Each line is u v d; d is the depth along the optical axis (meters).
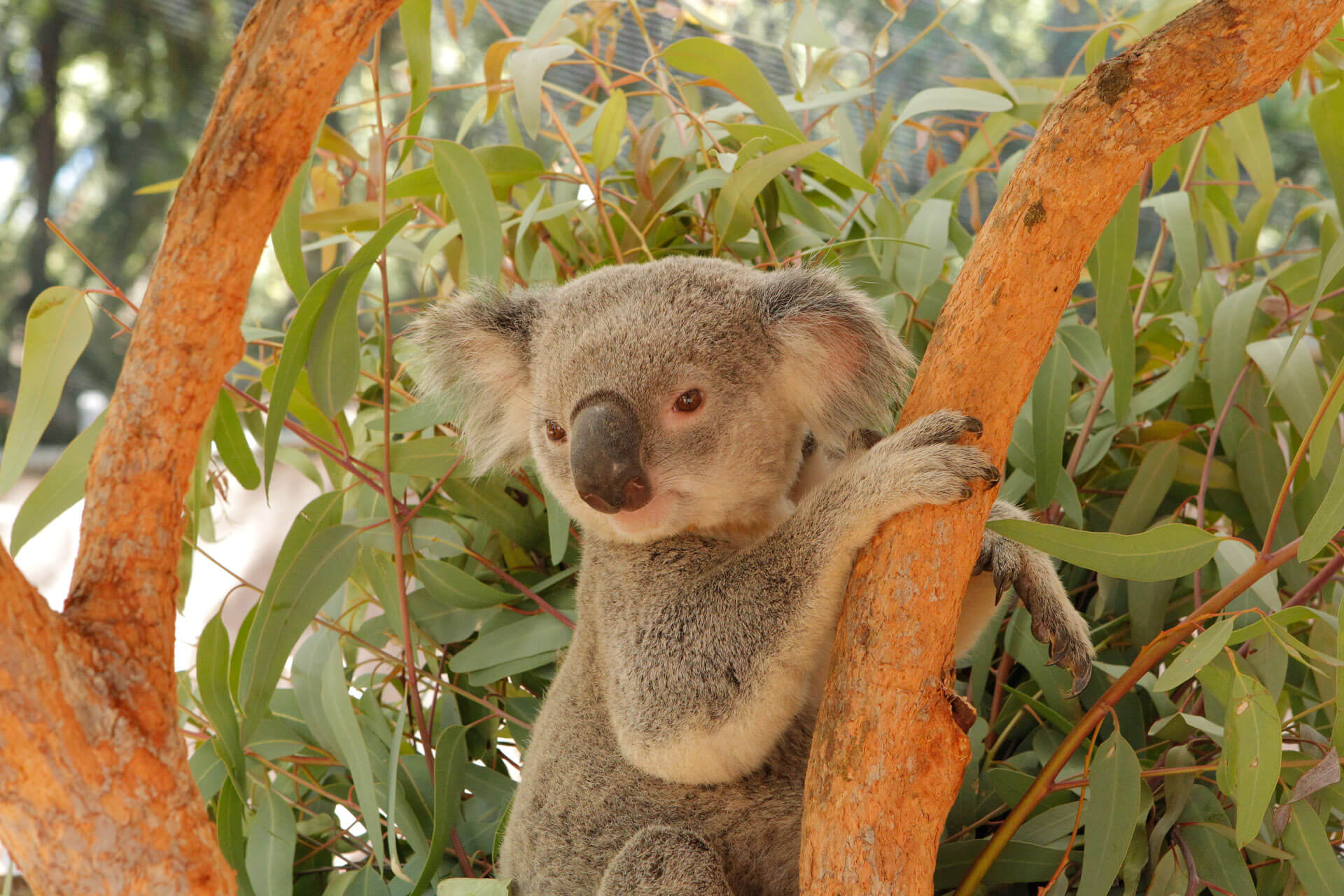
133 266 7.75
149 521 1.24
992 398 1.56
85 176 7.75
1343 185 2.37
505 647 2.51
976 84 2.97
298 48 1.26
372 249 2.05
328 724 2.47
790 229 2.84
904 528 1.54
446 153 2.24
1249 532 2.62
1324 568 2.13
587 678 2.18
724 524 2.05
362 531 2.32
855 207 2.98
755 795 2.01
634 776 2.08
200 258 1.27
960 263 3.01
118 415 1.26
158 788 1.15
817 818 1.50
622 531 1.95
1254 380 2.52
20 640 1.10
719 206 2.48
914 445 1.56
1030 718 2.42
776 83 4.42
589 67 3.68
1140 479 2.44
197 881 1.16
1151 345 2.86
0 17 7.12
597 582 2.18
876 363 2.07
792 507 2.21
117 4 7.04
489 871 2.52
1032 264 1.53
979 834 2.22
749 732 1.77
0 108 7.48
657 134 2.74
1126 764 1.82
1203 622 1.93
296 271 2.21
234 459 2.31
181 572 2.56
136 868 1.14
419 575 2.55
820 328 2.06
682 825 2.03
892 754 1.47
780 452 2.06
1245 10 1.42
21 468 2.02
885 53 3.73
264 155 1.28
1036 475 2.27
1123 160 1.49
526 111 2.22
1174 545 1.71
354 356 2.08
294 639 2.23
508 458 2.46
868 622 1.52
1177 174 3.00
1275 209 5.13
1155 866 1.99
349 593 2.96
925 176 4.01
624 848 1.93
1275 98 5.89
